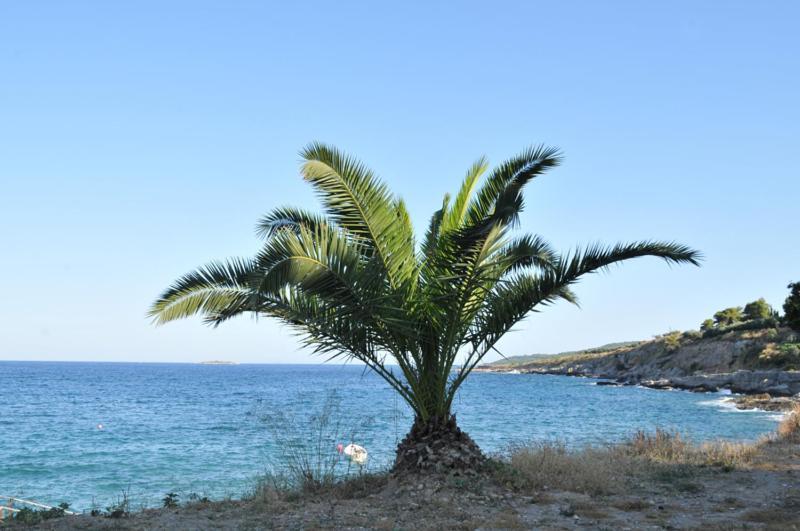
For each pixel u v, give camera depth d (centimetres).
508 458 1185
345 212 902
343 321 916
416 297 955
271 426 1501
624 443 1468
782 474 1031
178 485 1599
